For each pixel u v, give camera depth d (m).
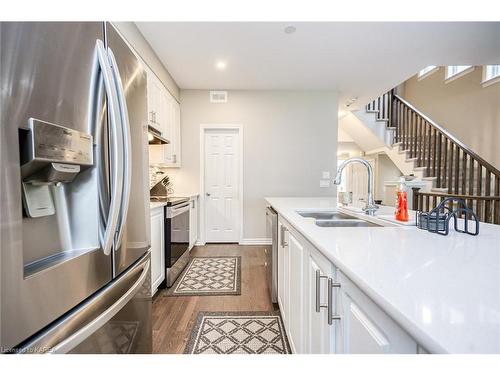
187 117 4.23
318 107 4.32
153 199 2.96
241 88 4.21
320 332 0.98
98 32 0.90
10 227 0.55
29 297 0.60
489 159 4.37
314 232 1.11
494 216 3.15
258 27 2.49
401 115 5.46
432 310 0.46
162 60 3.18
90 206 0.86
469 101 4.76
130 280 1.09
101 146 0.89
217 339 1.76
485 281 0.59
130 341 1.10
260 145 4.32
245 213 4.34
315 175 4.36
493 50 2.96
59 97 0.71
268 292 2.49
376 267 0.67
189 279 2.81
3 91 0.54
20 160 0.60
